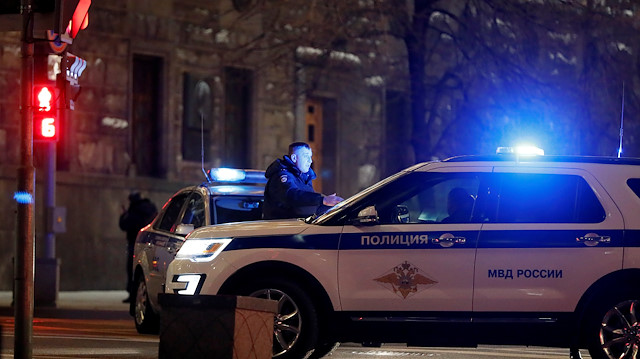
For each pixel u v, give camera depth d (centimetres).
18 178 2244
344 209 2481
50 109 2286
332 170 7356
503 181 2469
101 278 6391
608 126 5647
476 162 2500
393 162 7606
